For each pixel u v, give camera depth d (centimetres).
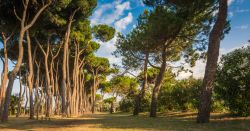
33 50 3834
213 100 2539
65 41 3325
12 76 2323
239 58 1820
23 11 2527
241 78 1791
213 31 1778
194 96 3209
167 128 1505
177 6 2250
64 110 3525
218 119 1902
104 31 4578
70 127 1734
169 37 2514
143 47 2795
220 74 1886
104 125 1834
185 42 2903
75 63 4406
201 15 2361
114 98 8450
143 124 1845
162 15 2255
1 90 2498
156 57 3469
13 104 5941
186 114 2814
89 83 7738
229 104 1955
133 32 2870
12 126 1881
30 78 3006
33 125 1961
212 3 2141
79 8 2981
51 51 3975
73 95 4491
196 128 1447
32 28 2812
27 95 5372
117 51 3438
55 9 2627
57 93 5019
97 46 4884
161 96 3819
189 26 2461
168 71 3856
